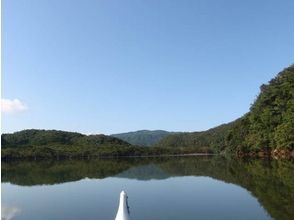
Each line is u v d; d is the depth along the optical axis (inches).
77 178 1738.4
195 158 4318.4
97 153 6127.0
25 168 2738.7
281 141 2797.7
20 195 1157.1
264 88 3353.8
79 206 932.6
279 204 820.6
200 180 1448.1
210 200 949.2
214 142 6382.9
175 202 943.7
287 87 3053.6
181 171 2018.9
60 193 1187.3
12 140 6958.7
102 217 797.9
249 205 836.6
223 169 1983.3
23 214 848.3
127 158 5300.2
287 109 2967.5
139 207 882.1
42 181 1601.9
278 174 1455.5
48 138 7386.8
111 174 1967.3
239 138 3740.2
